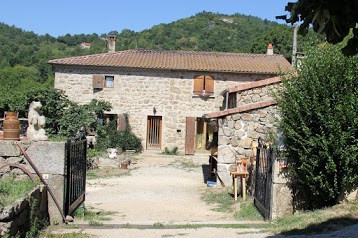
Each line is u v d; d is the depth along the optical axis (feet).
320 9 9.32
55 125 63.62
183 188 43.70
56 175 24.09
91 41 208.13
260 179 30.81
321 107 26.99
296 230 22.25
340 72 27.61
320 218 23.82
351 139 26.23
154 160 66.39
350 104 26.48
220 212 31.99
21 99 67.41
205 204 35.42
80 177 27.53
